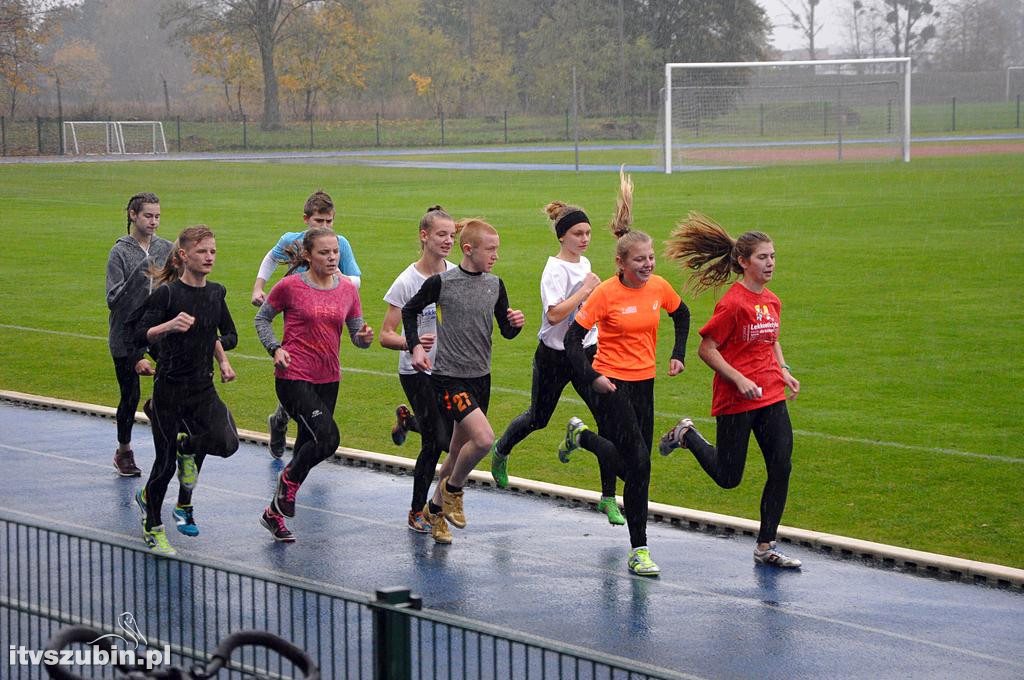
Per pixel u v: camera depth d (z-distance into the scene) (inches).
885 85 3646.7
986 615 354.9
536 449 570.3
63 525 450.6
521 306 953.5
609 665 199.9
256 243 1363.2
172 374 409.4
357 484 511.8
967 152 2854.3
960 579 387.5
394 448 575.5
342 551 420.5
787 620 351.9
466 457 414.0
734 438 402.9
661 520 458.6
